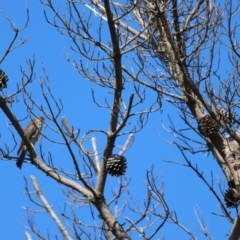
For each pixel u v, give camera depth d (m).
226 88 14.73
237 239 13.20
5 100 14.09
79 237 14.18
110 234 14.55
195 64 15.42
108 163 14.71
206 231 14.06
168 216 13.89
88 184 14.64
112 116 14.57
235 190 14.74
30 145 14.68
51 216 15.05
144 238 13.68
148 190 14.20
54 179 14.73
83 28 15.12
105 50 15.09
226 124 14.68
